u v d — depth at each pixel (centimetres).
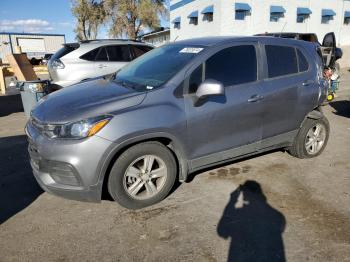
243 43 398
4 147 553
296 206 349
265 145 423
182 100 344
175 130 335
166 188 351
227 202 358
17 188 399
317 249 282
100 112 309
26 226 319
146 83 363
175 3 3281
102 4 3017
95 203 350
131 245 289
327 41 951
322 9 2836
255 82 396
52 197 375
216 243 291
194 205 352
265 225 316
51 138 309
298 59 445
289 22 2727
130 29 3031
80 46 800
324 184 399
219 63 374
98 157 302
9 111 880
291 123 439
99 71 806
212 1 2570
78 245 290
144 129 316
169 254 278
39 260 272
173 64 372
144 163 335
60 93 385
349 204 352
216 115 362
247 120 389
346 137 585
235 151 395
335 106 852
